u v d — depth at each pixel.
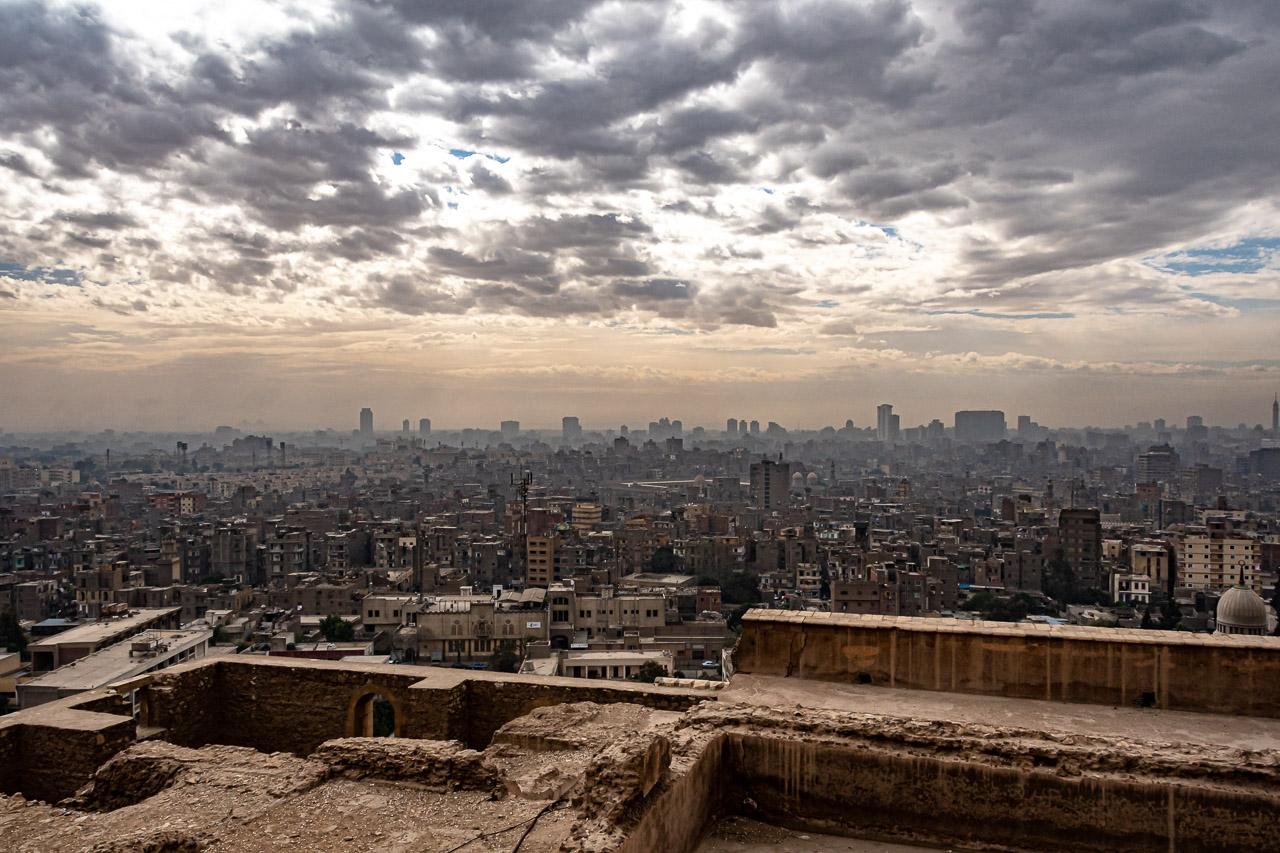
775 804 9.03
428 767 8.67
